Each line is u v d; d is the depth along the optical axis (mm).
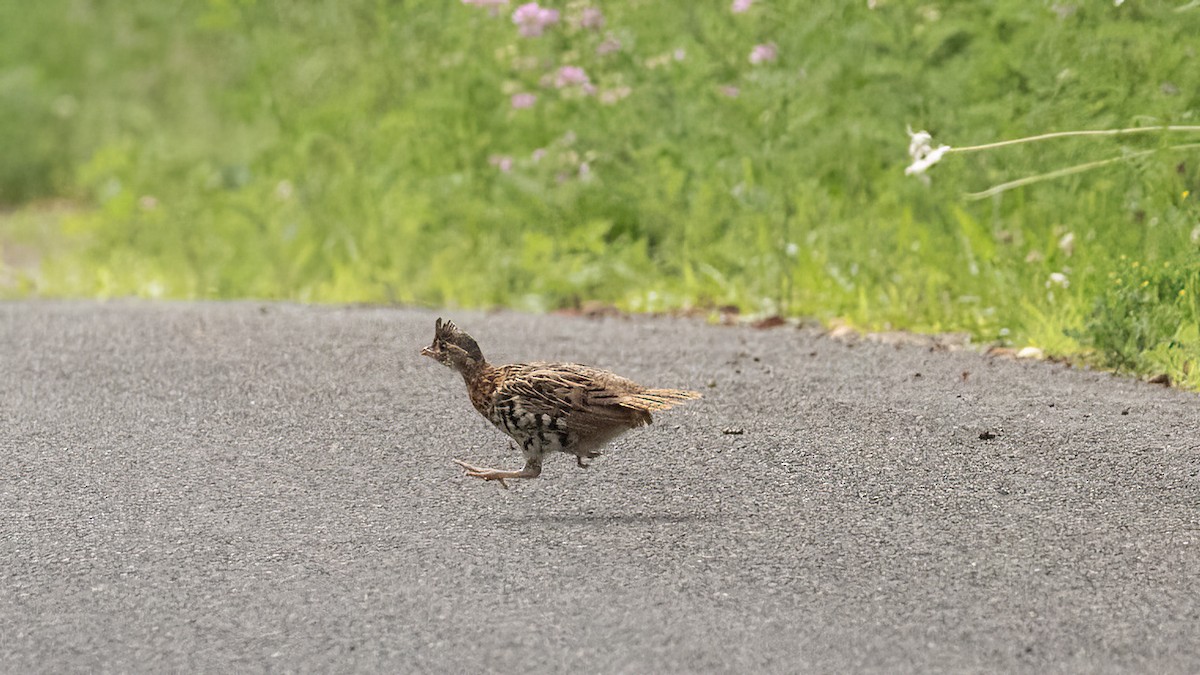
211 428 11695
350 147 21000
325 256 19656
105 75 34500
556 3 19703
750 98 17859
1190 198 13836
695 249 17578
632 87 18828
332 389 12812
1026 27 16328
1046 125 15633
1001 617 7527
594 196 18516
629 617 7574
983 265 15453
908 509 9289
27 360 14258
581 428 9383
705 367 13312
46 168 32562
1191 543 8578
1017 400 11711
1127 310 12984
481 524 9195
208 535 9055
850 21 17812
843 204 17203
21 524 9328
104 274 20391
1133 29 15078
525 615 7625
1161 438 10570
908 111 16953
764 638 7289
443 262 18297
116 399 12680
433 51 20812
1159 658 7035
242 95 22406
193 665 7129
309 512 9516
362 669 7035
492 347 14469
